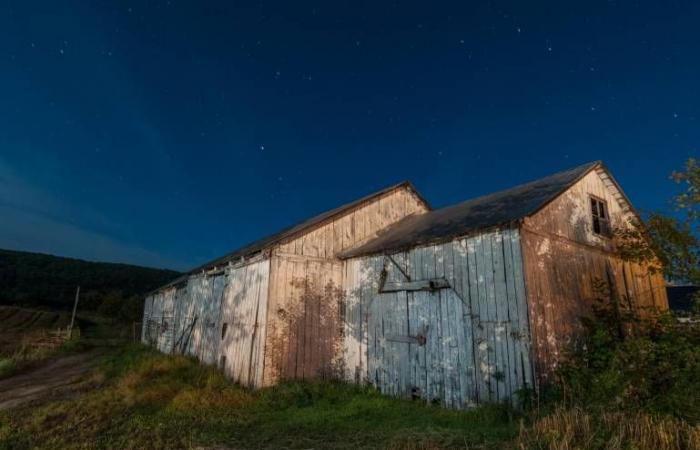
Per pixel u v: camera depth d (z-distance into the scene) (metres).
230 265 14.07
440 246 10.01
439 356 9.49
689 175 8.85
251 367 11.20
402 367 10.32
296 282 11.83
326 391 10.27
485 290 8.84
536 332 8.00
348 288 12.52
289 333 11.34
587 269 10.02
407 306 10.55
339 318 12.39
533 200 9.76
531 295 8.17
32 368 16.30
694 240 9.23
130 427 7.11
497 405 7.75
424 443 5.92
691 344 6.85
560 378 7.50
